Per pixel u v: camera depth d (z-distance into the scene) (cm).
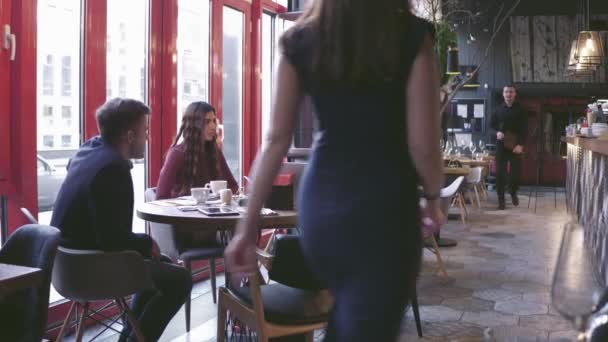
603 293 119
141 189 539
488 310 474
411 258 147
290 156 475
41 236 260
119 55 493
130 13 505
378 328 143
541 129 1462
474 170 1009
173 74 551
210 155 470
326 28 148
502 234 833
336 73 146
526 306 485
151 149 535
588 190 616
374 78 145
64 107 434
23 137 395
